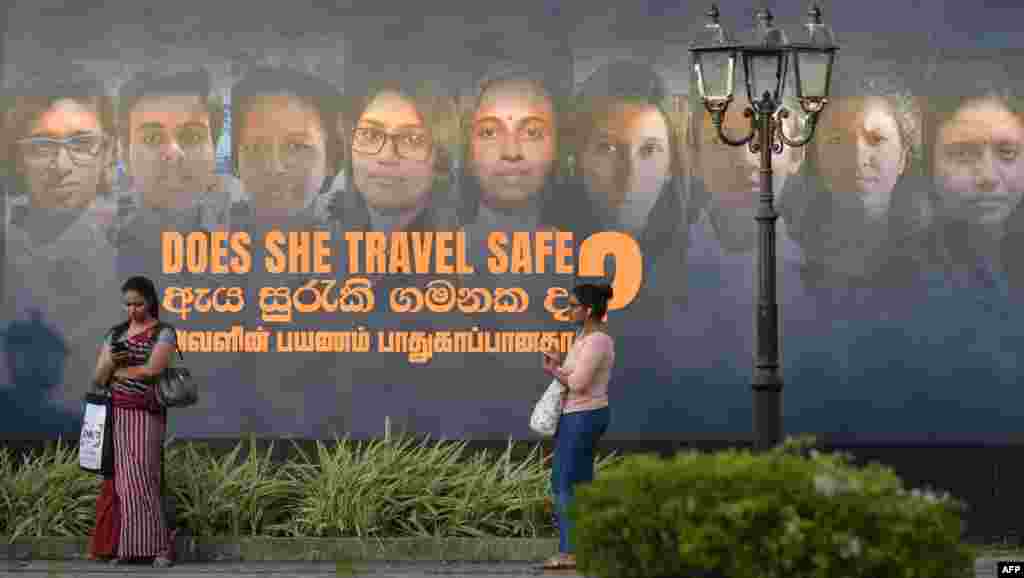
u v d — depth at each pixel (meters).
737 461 12.16
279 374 23.58
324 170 23.55
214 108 23.59
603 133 23.42
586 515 12.14
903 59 23.31
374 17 23.55
